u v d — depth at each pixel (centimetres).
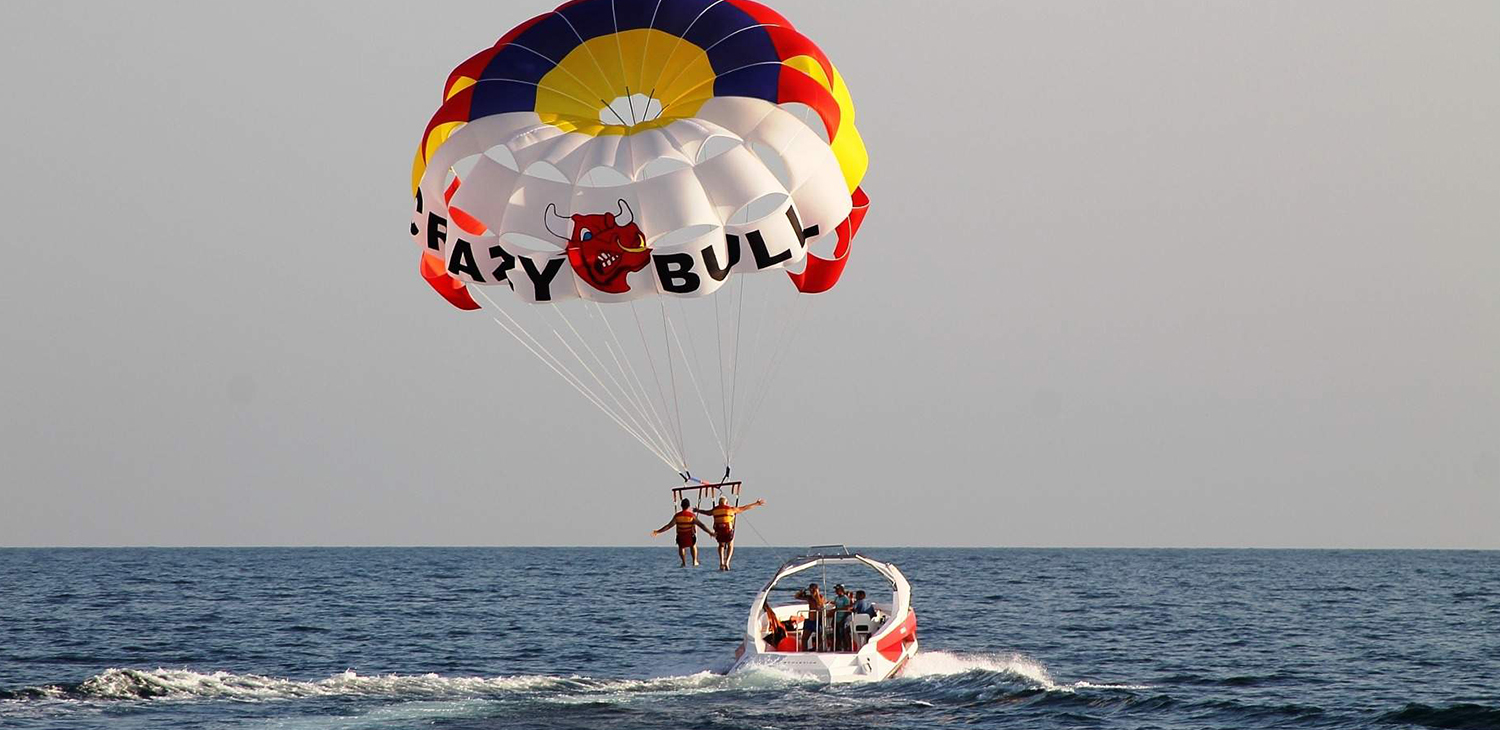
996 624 15812
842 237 8656
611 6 8344
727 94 8062
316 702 8019
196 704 7956
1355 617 17062
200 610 17812
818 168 8012
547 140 7844
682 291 7906
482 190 7831
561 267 7988
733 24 8338
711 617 16662
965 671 9438
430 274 8844
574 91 8256
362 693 8325
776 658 8775
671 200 7656
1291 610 18412
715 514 8131
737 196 7731
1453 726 7981
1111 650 12725
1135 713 8156
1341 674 10762
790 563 9462
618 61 8294
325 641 13438
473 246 8000
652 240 7712
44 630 14500
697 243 7812
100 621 15800
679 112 8169
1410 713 8356
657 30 8312
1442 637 14088
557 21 8369
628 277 7875
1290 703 8769
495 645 13088
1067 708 8225
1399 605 19638
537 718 7525
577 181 7719
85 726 7331
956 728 7538
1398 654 12338
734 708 7850
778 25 8456
